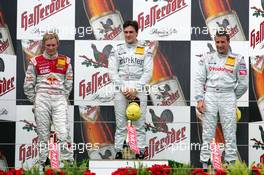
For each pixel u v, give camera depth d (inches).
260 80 676.7
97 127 676.7
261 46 676.1
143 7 676.7
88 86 677.9
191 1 676.7
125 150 617.9
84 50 677.9
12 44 676.1
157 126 677.3
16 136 675.4
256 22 676.1
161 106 679.1
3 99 674.8
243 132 679.1
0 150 674.2
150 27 677.3
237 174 462.3
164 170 476.7
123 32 673.0
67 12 677.3
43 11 675.4
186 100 678.5
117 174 470.6
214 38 658.8
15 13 674.8
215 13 676.7
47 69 624.4
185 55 678.5
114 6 677.9
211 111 632.4
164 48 677.9
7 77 676.1
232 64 633.0
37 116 624.4
